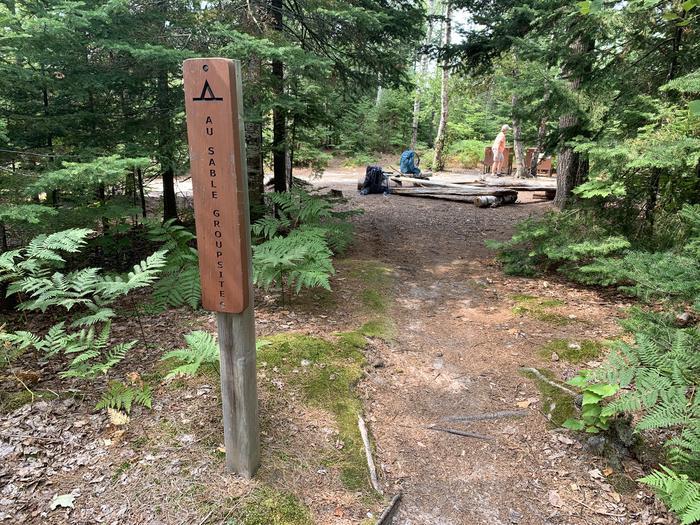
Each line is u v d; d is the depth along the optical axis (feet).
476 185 47.34
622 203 19.72
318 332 14.64
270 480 8.74
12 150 16.08
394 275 20.84
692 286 11.66
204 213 7.51
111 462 8.79
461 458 10.19
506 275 21.25
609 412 8.98
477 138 93.30
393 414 11.48
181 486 8.38
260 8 22.57
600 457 9.84
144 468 8.70
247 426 8.39
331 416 10.78
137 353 12.70
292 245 17.10
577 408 11.13
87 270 12.12
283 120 24.52
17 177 14.88
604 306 17.02
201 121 7.15
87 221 17.40
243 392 8.20
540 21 23.02
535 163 60.90
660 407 8.48
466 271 22.03
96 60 19.72
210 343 11.06
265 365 12.18
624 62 19.76
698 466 8.46
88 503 7.91
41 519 7.55
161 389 10.97
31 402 10.22
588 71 20.59
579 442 10.27
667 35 18.40
